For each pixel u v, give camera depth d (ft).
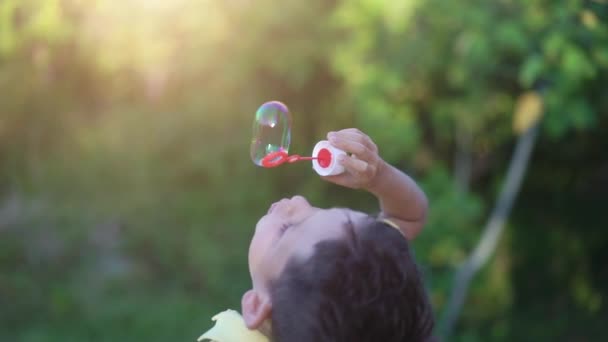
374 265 3.44
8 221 18.89
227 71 17.31
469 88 16.38
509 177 17.22
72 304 17.78
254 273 3.67
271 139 4.72
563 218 22.79
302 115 19.26
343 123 19.07
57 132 15.48
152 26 14.92
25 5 11.59
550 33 14.01
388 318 3.42
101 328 17.17
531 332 20.47
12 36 11.71
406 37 16.02
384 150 16.62
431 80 17.47
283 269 3.52
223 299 18.54
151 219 19.36
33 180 16.22
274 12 16.96
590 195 23.12
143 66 15.75
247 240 19.19
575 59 13.64
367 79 16.37
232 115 18.78
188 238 19.20
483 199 21.24
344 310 3.37
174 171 19.42
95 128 17.31
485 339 19.93
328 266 3.42
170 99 18.45
